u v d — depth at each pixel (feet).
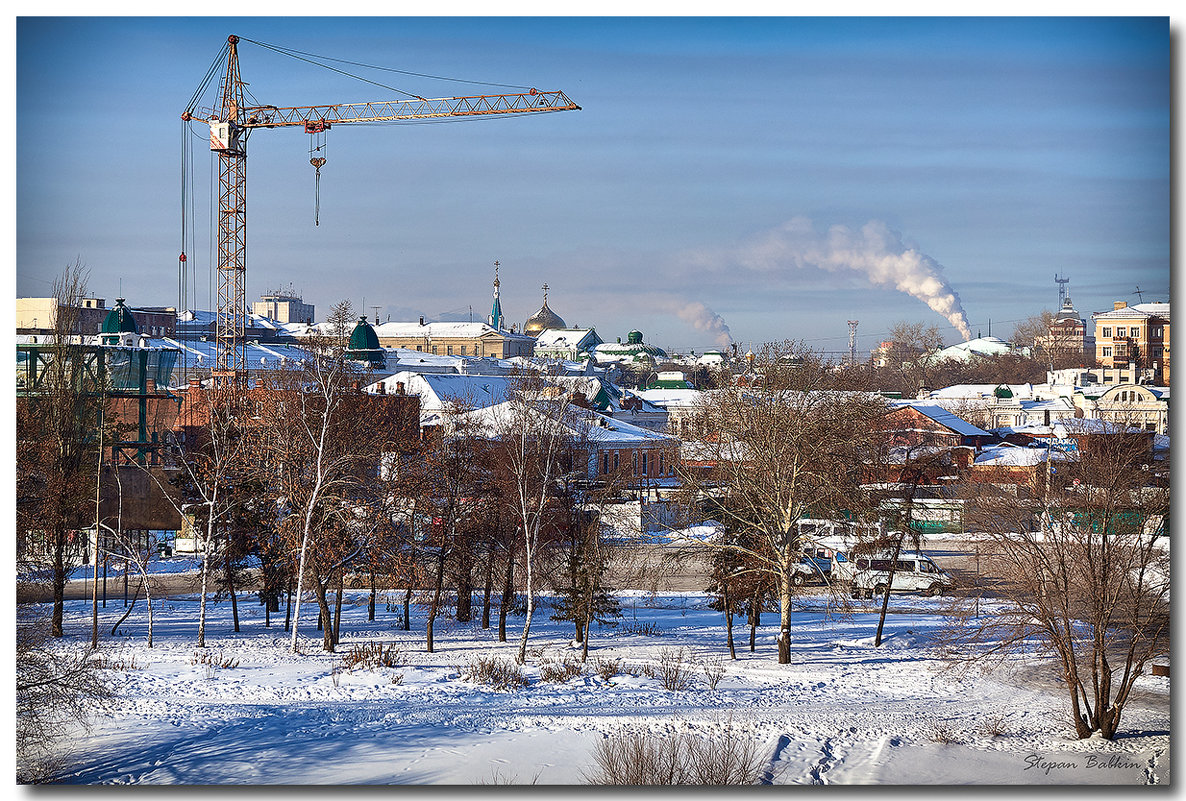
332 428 199.52
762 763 123.13
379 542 195.52
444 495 202.80
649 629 218.18
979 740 133.39
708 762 118.93
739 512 192.34
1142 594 140.67
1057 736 136.05
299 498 195.62
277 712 144.15
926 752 127.75
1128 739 134.82
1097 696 136.46
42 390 220.02
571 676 171.12
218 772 117.80
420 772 118.62
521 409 216.33
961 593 187.42
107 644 192.03
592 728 137.59
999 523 155.02
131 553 222.07
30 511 197.16
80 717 131.23
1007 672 172.65
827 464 185.26
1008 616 172.04
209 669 172.24
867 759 125.49
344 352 211.41
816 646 200.03
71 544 211.61
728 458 192.54
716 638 208.33
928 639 202.90
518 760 123.34
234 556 215.10
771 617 233.35
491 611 243.60
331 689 159.43
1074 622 187.01
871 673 174.50
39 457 202.90
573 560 196.44
